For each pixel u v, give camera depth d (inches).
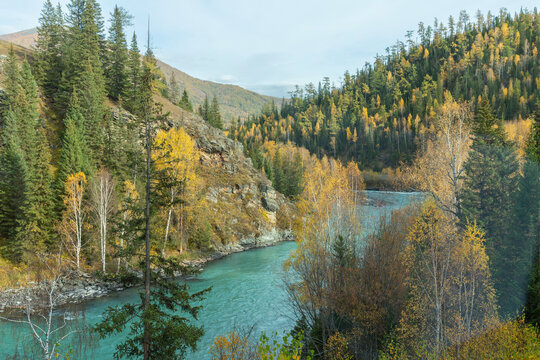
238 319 884.0
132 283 496.1
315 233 590.2
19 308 941.8
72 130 1577.3
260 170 3304.6
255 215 2353.6
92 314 927.7
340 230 490.9
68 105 1941.4
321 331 501.0
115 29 2469.2
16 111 1592.0
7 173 1357.0
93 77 2033.7
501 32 6264.8
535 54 5059.1
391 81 6983.3
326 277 446.6
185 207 1689.2
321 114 6776.6
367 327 315.0
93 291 1129.4
